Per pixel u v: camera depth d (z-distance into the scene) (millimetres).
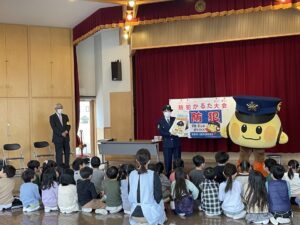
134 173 4254
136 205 4172
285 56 8367
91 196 5266
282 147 8430
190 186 4977
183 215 4852
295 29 7926
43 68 9727
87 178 5309
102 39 10234
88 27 9125
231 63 8781
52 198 5277
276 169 4453
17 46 9492
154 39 9062
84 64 10938
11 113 9391
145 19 8406
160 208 4277
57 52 9867
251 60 8625
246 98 6215
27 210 5293
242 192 4617
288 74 8367
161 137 7852
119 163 9531
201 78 9078
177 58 9258
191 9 8117
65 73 9945
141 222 4172
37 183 5727
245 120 6340
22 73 9516
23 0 7777
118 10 8453
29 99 9570
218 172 5289
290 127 8375
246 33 8320
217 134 8586
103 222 4707
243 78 8695
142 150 4242
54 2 8023
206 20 8633
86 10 8656
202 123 8742
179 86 9250
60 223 4715
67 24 9695
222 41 8555
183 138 9297
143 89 9609
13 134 9391
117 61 9953
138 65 9633
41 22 9445
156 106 9477
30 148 9539
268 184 4434
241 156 6668
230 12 7824
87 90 10969
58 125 8445
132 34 9250
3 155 9273
